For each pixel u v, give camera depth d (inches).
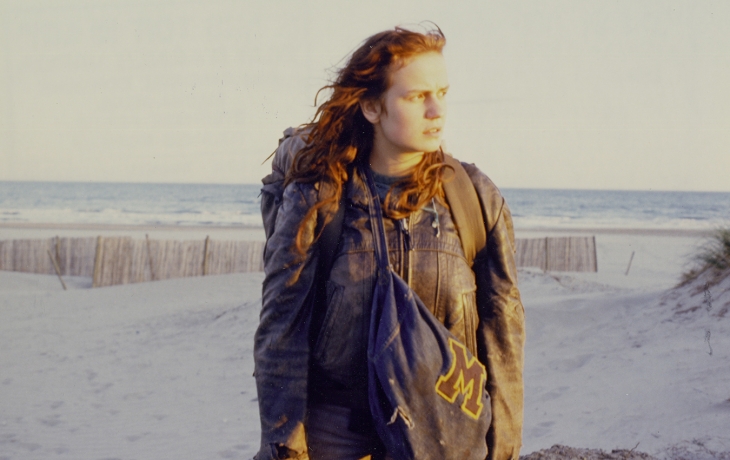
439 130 61.9
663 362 225.3
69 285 714.8
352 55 64.2
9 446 222.5
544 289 502.6
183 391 294.5
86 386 310.2
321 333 62.4
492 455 63.1
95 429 242.5
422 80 60.6
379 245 61.4
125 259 689.0
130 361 354.9
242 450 209.5
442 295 61.3
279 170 73.6
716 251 311.1
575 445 165.3
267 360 63.1
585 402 204.8
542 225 2080.5
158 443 223.0
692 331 254.8
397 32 62.5
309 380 64.2
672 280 775.1
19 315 519.5
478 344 64.7
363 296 61.0
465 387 58.1
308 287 62.7
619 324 297.1
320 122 63.9
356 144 64.3
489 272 64.7
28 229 1557.6
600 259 1057.5
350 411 63.4
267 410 63.0
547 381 240.5
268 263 64.1
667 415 172.2
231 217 2139.5
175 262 695.7
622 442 157.6
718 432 149.3
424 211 63.0
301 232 62.1
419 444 56.9
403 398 56.6
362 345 61.3
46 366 351.3
